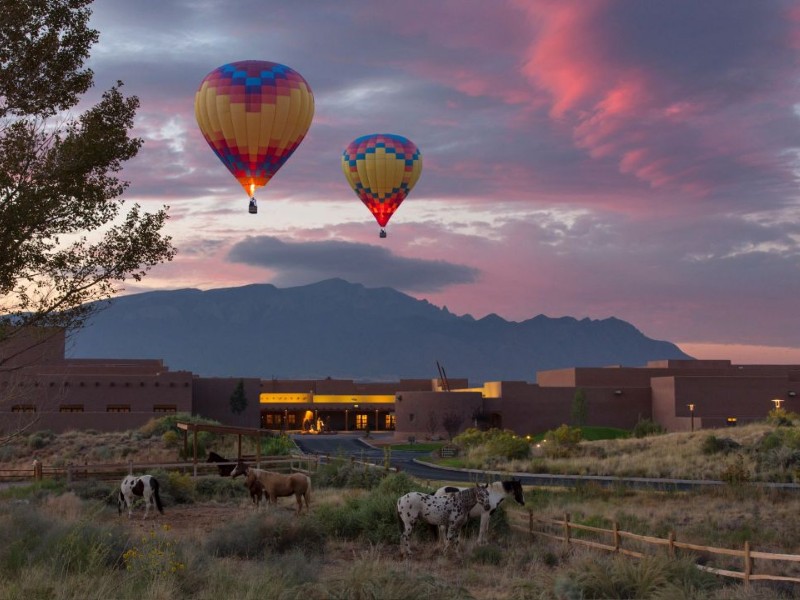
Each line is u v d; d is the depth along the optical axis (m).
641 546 19.73
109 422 80.12
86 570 12.77
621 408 102.94
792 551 21.58
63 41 17.70
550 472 48.12
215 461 43.00
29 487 35.84
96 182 17.98
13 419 70.44
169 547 14.95
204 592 12.23
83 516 21.89
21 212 16.77
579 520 25.44
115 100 18.20
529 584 14.74
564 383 108.50
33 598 11.12
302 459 44.12
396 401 106.25
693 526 24.89
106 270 18.00
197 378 104.44
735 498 31.92
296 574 14.16
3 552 14.00
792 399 97.38
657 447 55.66
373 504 21.95
